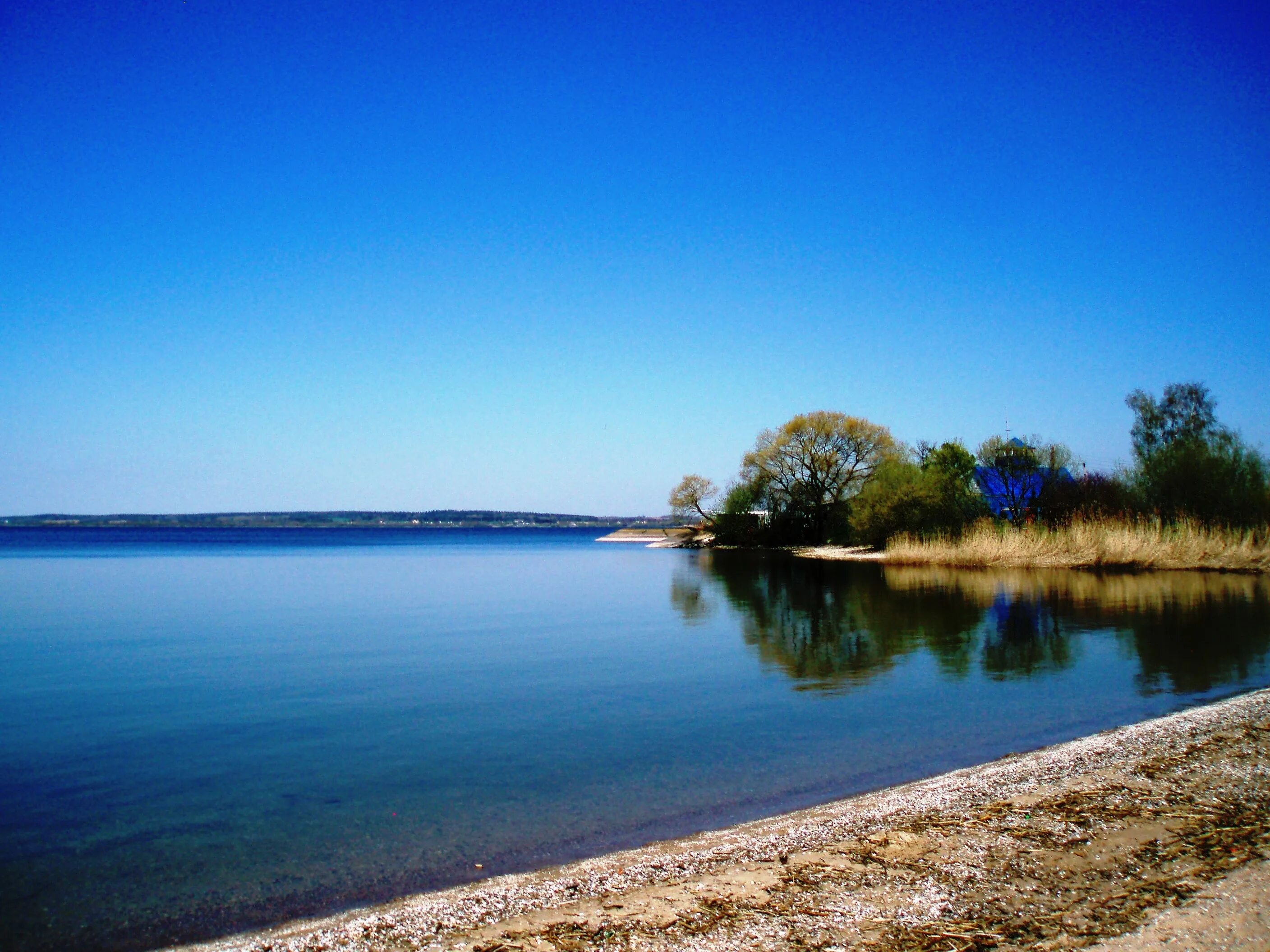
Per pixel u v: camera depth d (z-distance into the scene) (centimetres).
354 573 5575
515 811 909
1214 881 611
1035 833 736
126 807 938
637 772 1051
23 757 1151
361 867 757
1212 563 3759
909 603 3008
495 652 2077
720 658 1939
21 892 709
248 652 2108
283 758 1138
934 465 6044
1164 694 1430
